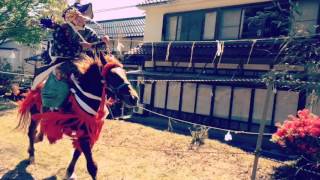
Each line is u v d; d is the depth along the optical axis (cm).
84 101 541
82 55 590
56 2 1909
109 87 542
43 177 611
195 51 1780
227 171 796
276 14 577
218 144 1116
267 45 1403
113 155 830
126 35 2452
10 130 1005
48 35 2112
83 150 541
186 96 1892
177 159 863
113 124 1341
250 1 1603
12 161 686
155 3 2016
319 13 1372
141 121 1714
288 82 507
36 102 639
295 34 519
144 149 939
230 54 1584
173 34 2023
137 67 2212
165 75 1819
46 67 632
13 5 1884
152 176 691
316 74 508
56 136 557
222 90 1709
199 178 716
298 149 820
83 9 645
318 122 828
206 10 1828
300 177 789
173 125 1661
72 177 601
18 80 2253
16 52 3406
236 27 1680
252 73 1568
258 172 811
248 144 1287
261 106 1535
